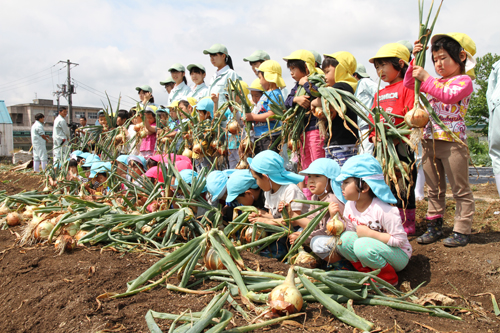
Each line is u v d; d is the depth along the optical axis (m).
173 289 2.42
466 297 2.78
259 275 2.42
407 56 3.58
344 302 2.28
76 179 6.15
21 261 3.09
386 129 3.19
